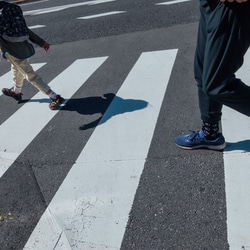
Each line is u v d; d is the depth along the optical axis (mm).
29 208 2693
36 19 10727
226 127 3193
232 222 2172
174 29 6637
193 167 2756
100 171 2939
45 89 4172
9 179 3117
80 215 2490
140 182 2709
